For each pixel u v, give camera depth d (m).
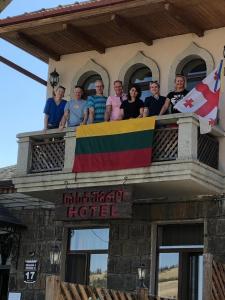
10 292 15.48
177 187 13.03
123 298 9.14
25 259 15.51
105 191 13.27
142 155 12.80
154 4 13.24
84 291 8.52
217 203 13.30
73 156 13.70
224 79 13.70
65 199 13.77
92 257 14.72
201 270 13.43
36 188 14.11
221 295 10.16
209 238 13.22
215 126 13.13
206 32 14.19
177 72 14.39
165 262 13.88
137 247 14.03
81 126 13.70
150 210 14.07
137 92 13.70
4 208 16.12
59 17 14.22
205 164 12.73
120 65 15.16
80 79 15.68
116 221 14.43
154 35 14.69
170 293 13.62
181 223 13.79
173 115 12.69
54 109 14.66
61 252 15.03
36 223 15.63
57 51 15.93
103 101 14.12
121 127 13.20
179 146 12.52
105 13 13.79
